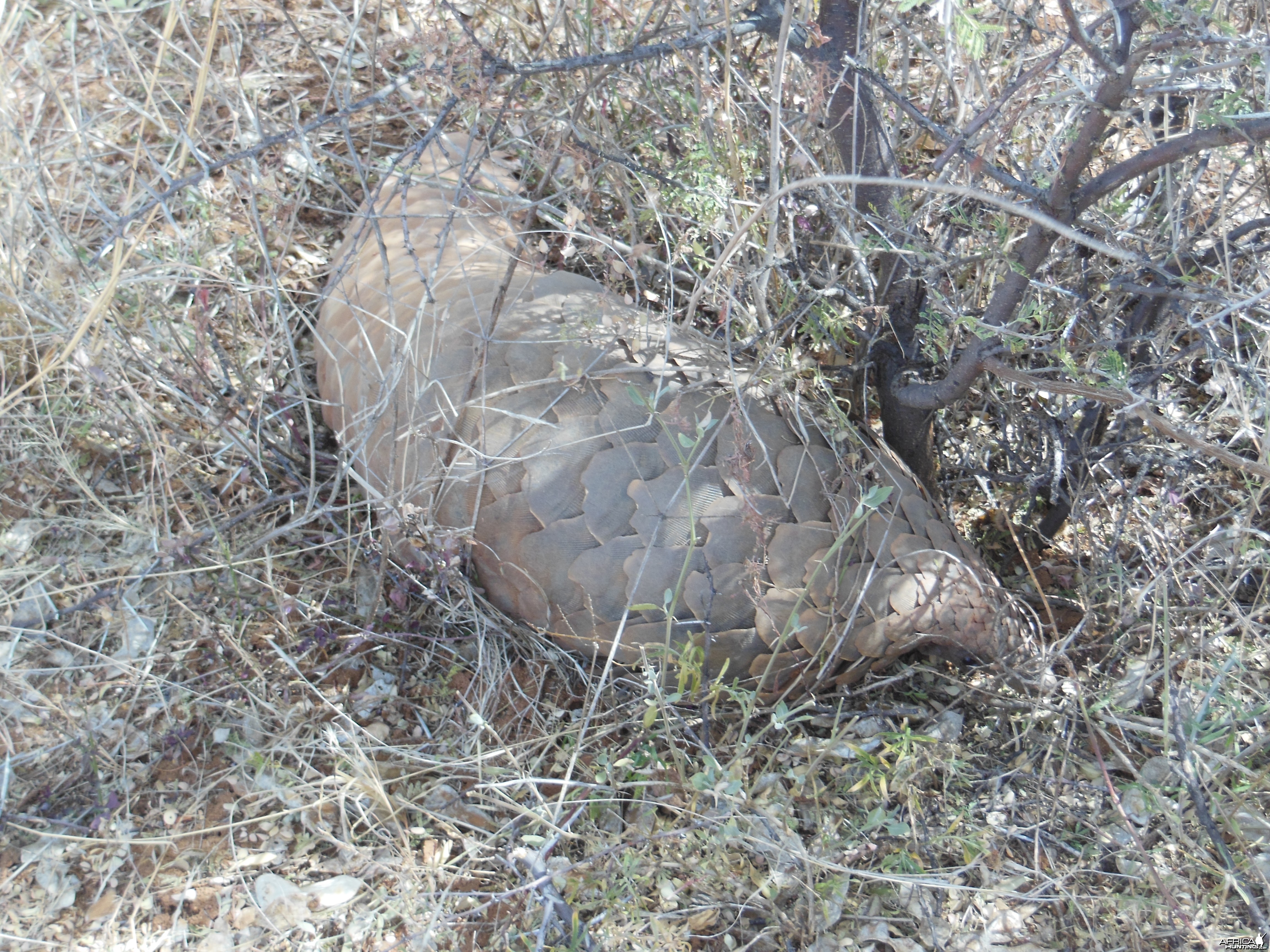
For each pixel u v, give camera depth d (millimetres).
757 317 2533
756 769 2289
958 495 2918
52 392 2648
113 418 2609
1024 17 2381
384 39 3361
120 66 3248
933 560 2215
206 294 2523
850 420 2615
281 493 2635
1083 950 2051
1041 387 2123
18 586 2449
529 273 2471
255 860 2135
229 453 2670
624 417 2178
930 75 3000
